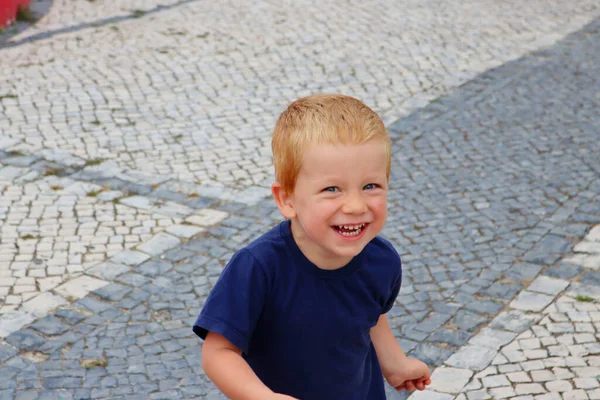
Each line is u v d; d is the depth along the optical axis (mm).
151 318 4426
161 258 5035
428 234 5312
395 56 8664
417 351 4121
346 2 10461
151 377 3934
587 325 4293
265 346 1957
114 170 6215
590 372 3912
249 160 6422
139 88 7789
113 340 4223
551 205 5676
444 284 4734
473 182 6035
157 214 5590
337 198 1770
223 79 8039
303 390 1982
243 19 9766
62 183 6012
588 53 8734
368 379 2180
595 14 10047
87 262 4977
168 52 8703
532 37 9242
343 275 1927
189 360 4074
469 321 4367
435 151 6555
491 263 4949
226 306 1868
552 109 7359
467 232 5328
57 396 3779
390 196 5824
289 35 9250
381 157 1786
